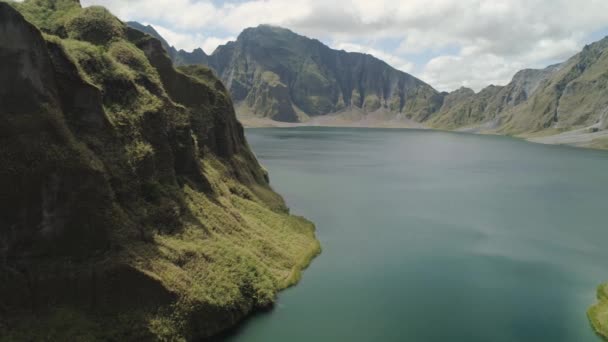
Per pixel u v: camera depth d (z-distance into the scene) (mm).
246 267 65750
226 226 74812
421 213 121938
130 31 94375
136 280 52375
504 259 88562
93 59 68000
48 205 50188
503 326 62844
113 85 68875
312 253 85125
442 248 93750
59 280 49344
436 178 181125
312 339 57094
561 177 190250
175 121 78812
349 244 93625
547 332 61812
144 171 65562
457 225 111250
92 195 53500
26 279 48188
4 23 50094
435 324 62594
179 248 60781
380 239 97938
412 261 85500
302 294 69062
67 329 47312
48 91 54531
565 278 80000
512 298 71438
